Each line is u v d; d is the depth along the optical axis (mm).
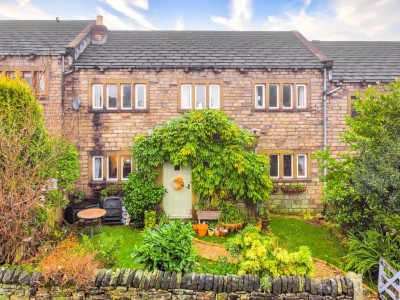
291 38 16297
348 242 8672
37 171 7141
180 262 5449
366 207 8789
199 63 13305
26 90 7238
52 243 7688
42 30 15148
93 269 5262
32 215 6844
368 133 8086
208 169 11508
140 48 14438
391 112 7633
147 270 5402
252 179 11242
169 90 13242
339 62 14773
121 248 8891
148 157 11602
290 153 13391
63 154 9570
